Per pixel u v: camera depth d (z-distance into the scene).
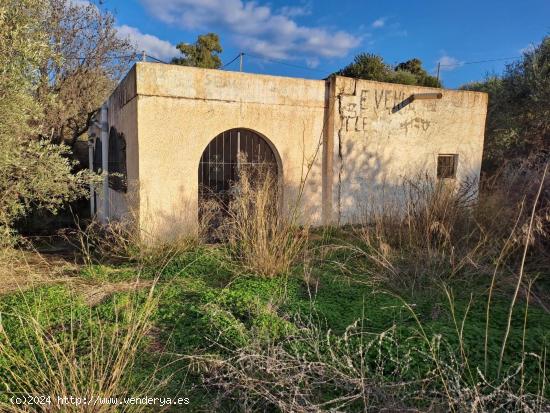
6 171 4.02
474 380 2.40
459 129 8.83
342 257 5.21
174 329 3.25
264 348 2.77
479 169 9.27
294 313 3.40
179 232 6.13
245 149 7.12
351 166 7.62
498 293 3.98
